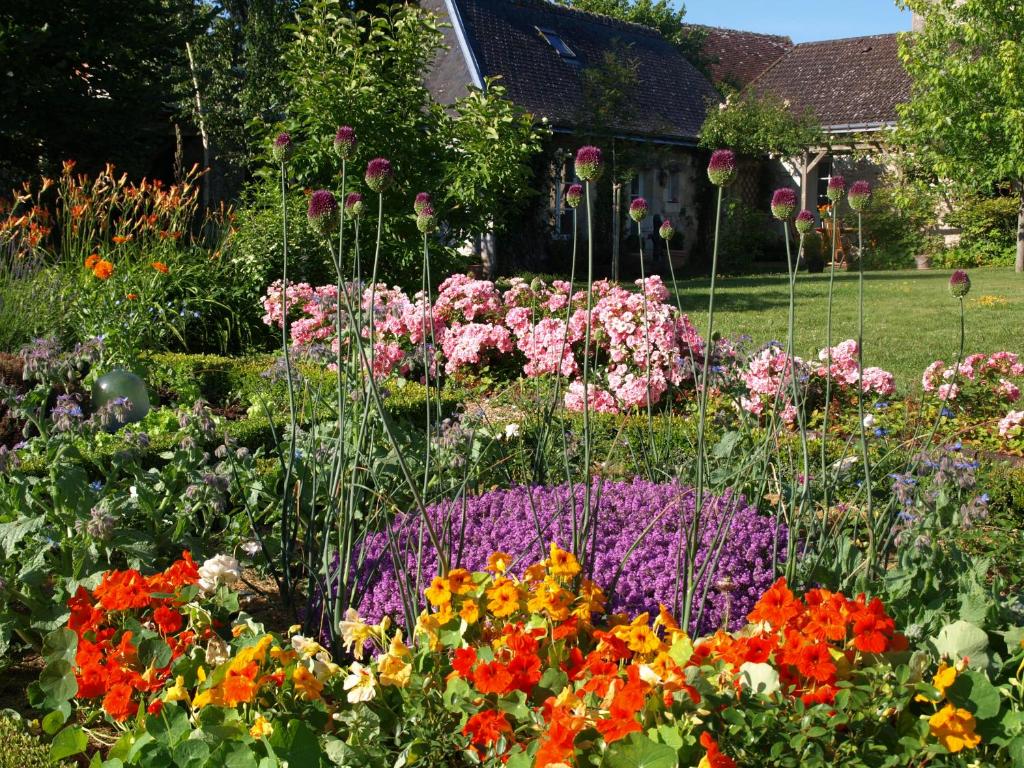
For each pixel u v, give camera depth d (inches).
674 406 251.3
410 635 108.0
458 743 84.6
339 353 118.2
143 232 381.4
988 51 661.9
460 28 773.9
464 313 297.1
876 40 1066.1
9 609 123.5
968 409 245.6
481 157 423.2
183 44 680.4
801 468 161.8
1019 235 772.0
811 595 92.3
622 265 816.3
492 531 134.5
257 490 146.3
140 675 94.3
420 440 164.7
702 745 77.1
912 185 864.9
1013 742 80.0
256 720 84.8
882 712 81.7
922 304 540.7
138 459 147.1
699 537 122.4
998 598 105.7
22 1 586.9
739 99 911.0
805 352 354.6
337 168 409.4
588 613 99.6
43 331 296.8
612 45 860.6
